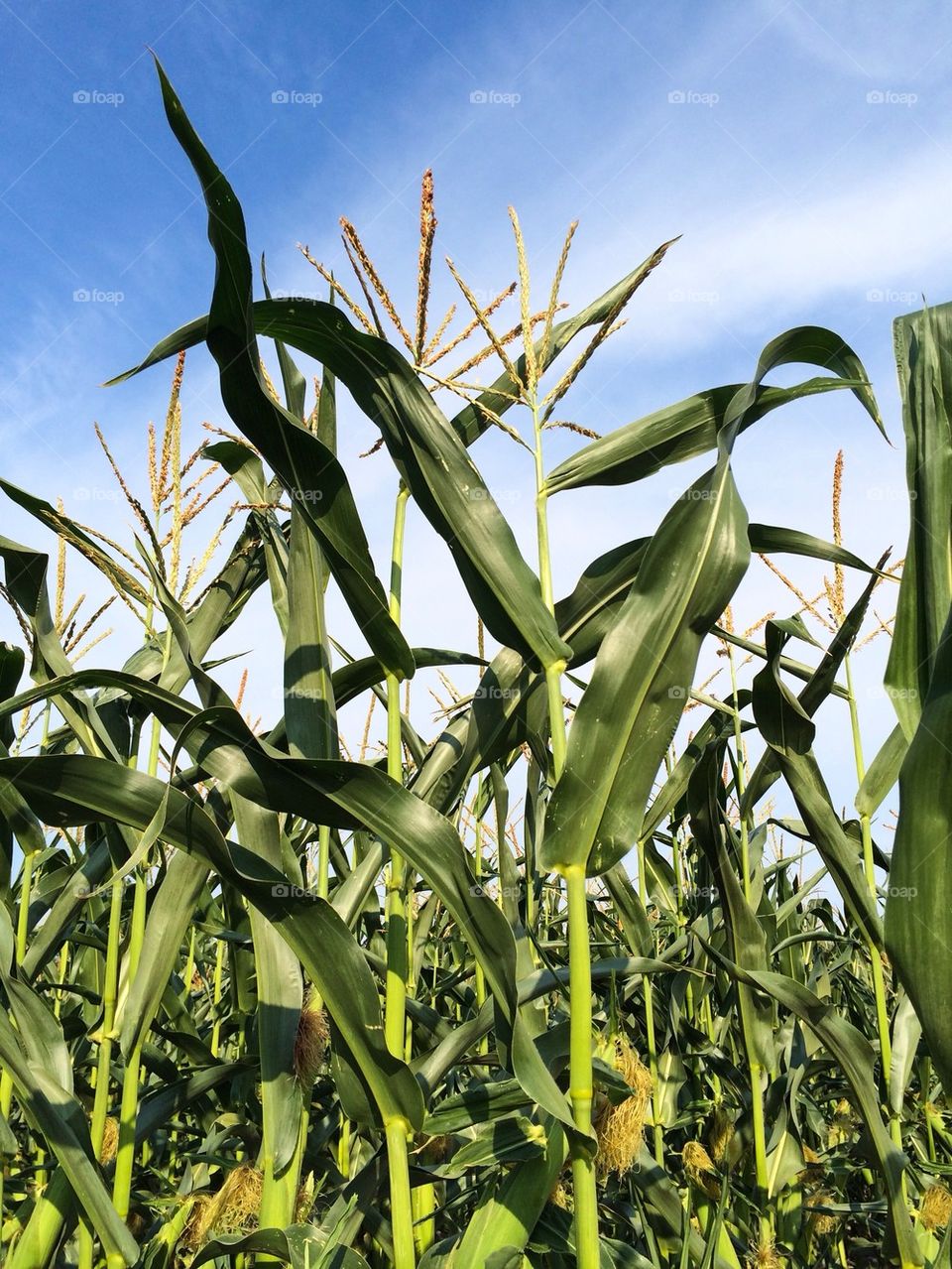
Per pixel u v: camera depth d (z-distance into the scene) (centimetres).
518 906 154
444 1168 104
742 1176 156
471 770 122
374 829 99
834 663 130
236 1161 129
